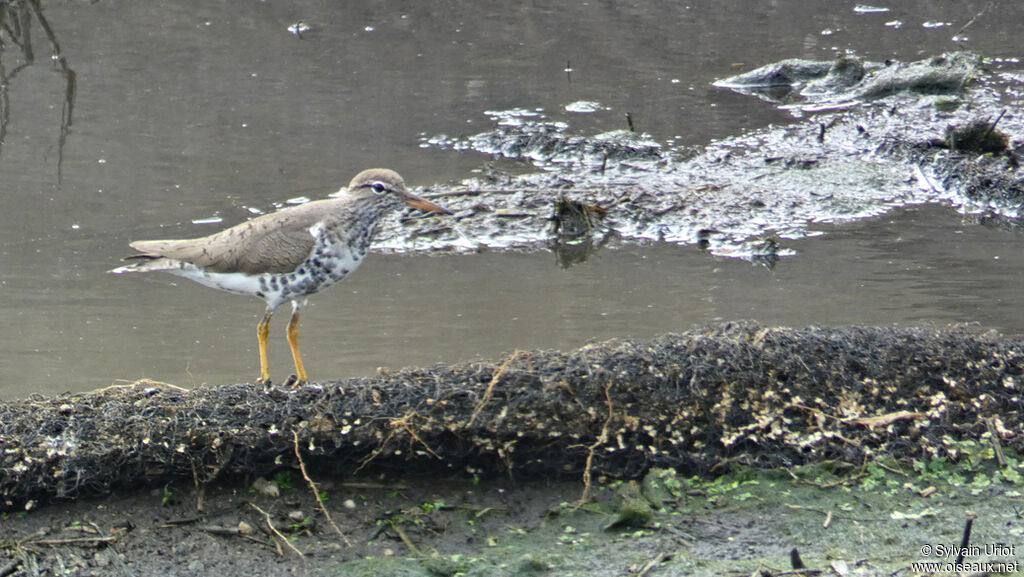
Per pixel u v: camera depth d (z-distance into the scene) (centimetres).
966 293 1278
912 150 1759
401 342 1168
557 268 1401
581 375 948
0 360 1119
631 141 1800
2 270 1349
